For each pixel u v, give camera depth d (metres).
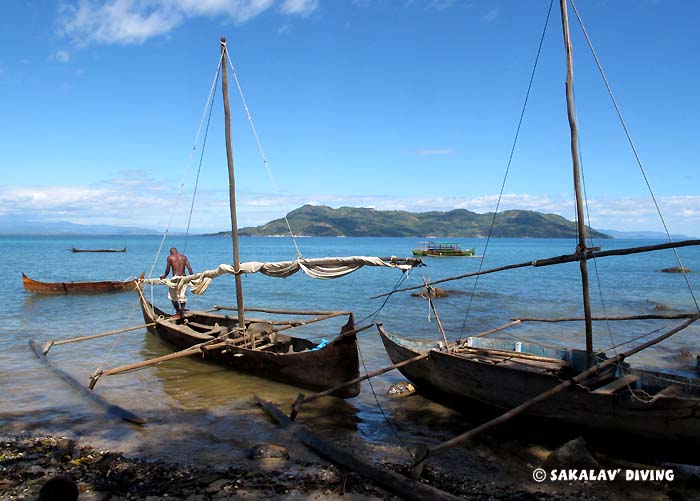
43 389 12.14
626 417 8.40
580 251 9.95
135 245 151.75
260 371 13.09
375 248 140.00
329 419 10.56
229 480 7.64
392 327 21.25
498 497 7.27
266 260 74.38
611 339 18.34
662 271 52.66
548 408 9.28
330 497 7.18
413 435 9.77
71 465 8.14
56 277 44.31
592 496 7.34
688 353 15.53
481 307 27.19
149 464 8.21
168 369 14.17
